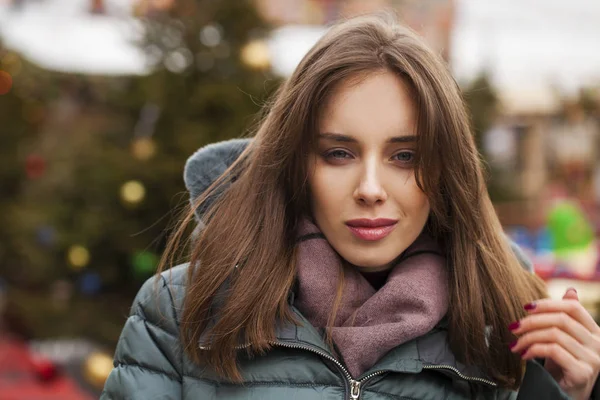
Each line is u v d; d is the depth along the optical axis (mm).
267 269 1421
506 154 5906
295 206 1463
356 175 1368
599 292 3949
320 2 5141
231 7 4469
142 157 4336
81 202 4422
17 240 5430
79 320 4684
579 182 7043
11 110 6027
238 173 1543
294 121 1391
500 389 1527
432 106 1354
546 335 1353
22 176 6031
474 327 1445
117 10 6281
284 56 4816
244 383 1386
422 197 1394
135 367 1458
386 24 1432
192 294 1432
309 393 1365
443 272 1482
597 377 1368
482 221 1498
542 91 6867
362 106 1348
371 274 1503
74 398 3920
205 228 1487
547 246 4965
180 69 4453
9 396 3840
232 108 4250
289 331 1393
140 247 4309
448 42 4871
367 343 1361
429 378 1429
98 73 6113
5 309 5363
